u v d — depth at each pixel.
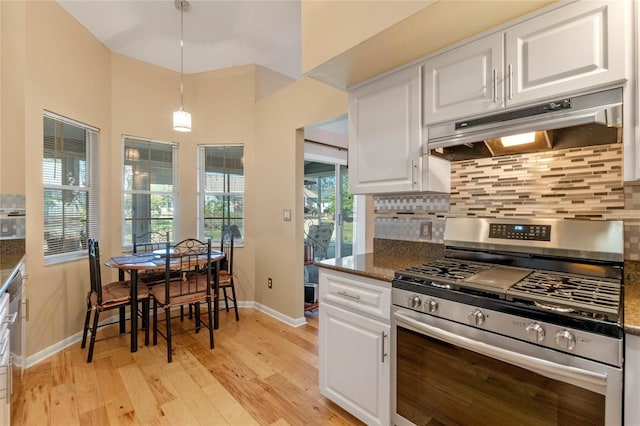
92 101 2.99
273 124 3.44
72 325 2.77
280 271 3.35
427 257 2.03
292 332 3.00
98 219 3.11
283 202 3.32
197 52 3.33
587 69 1.17
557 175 1.56
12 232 2.36
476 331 1.22
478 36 1.44
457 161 1.91
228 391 2.04
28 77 2.40
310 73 1.83
